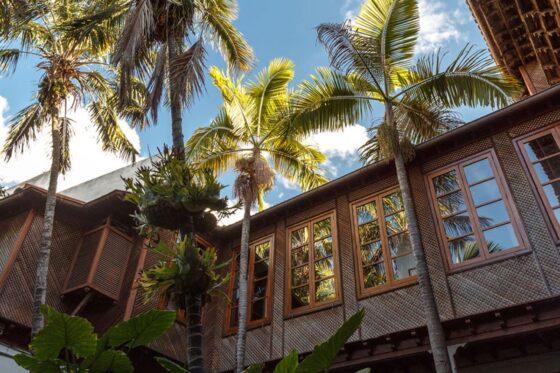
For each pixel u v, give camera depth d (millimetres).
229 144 12992
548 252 8242
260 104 12828
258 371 4895
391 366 9641
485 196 9445
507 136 9719
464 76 9492
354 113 10320
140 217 4988
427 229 9883
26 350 9500
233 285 12711
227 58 12133
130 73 8016
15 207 11242
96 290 10477
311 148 13125
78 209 11820
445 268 9266
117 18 11000
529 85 13734
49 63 12375
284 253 12180
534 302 7777
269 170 11875
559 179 8727
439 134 10336
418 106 10117
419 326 8812
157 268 4684
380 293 9922
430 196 10195
